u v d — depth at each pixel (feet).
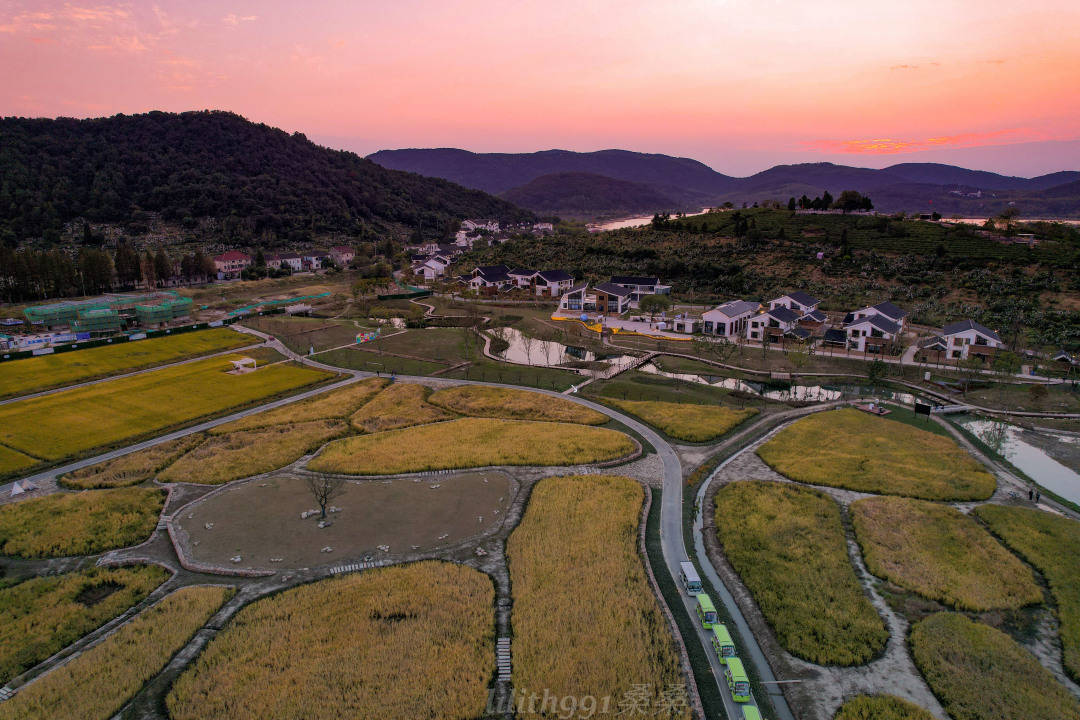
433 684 132.05
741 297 583.99
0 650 141.28
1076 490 226.17
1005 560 177.47
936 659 139.64
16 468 232.73
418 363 396.57
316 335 465.88
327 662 137.80
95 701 126.93
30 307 476.95
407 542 187.11
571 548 182.19
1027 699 128.57
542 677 133.80
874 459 247.70
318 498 203.51
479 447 256.93
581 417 296.30
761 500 213.66
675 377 375.45
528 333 490.08
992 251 602.85
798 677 136.05
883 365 355.15
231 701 127.24
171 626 148.46
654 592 164.04
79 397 315.99
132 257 599.98
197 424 284.61
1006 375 356.38
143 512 203.21
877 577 171.73
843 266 617.62
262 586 165.17
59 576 169.17
